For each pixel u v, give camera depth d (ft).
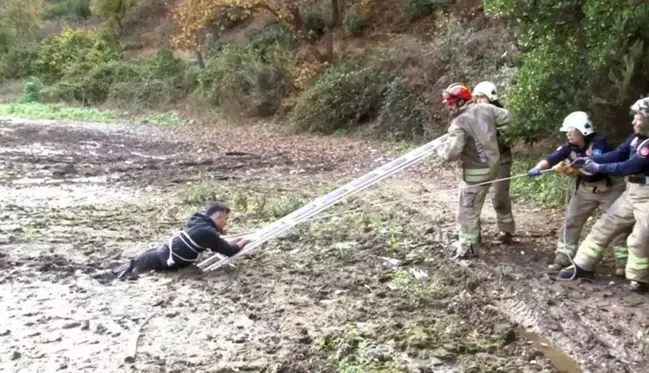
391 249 27.96
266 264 26.43
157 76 112.47
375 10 88.48
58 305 21.99
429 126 64.39
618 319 20.07
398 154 58.08
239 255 25.80
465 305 21.81
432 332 19.70
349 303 22.09
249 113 89.40
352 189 26.25
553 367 17.62
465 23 67.62
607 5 25.77
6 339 19.22
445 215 34.06
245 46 97.14
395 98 69.15
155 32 136.67
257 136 76.28
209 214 25.95
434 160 52.03
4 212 35.91
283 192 41.68
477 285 23.58
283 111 85.05
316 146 66.13
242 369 17.43
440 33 69.21
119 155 59.41
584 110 27.91
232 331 19.90
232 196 40.24
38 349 18.56
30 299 22.52
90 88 117.39
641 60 25.88
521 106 29.19
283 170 51.08
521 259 25.91
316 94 77.25
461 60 62.75
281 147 65.72
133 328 20.06
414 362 17.78
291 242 29.53
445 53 65.72
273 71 86.74
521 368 17.44
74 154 59.57
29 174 48.47
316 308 21.74
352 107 75.00
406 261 26.32
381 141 68.28
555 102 28.84
